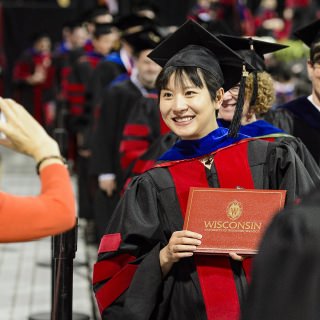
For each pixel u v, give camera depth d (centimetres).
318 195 304
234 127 573
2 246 1355
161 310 552
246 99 634
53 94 2317
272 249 295
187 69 550
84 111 1520
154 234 548
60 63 2047
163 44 585
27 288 1103
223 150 566
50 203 392
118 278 560
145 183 565
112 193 1205
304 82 1440
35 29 2762
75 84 1530
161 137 869
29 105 2483
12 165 2175
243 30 1561
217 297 538
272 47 695
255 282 297
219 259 545
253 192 536
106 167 1197
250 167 564
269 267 293
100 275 572
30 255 1294
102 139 1201
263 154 571
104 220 1216
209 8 1587
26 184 1903
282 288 289
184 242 527
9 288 1102
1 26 2712
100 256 573
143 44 1123
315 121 745
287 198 550
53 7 2767
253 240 528
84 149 1413
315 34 752
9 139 405
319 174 614
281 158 568
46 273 1184
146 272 542
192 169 563
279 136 625
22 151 405
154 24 1298
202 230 533
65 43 2191
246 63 575
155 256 543
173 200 557
